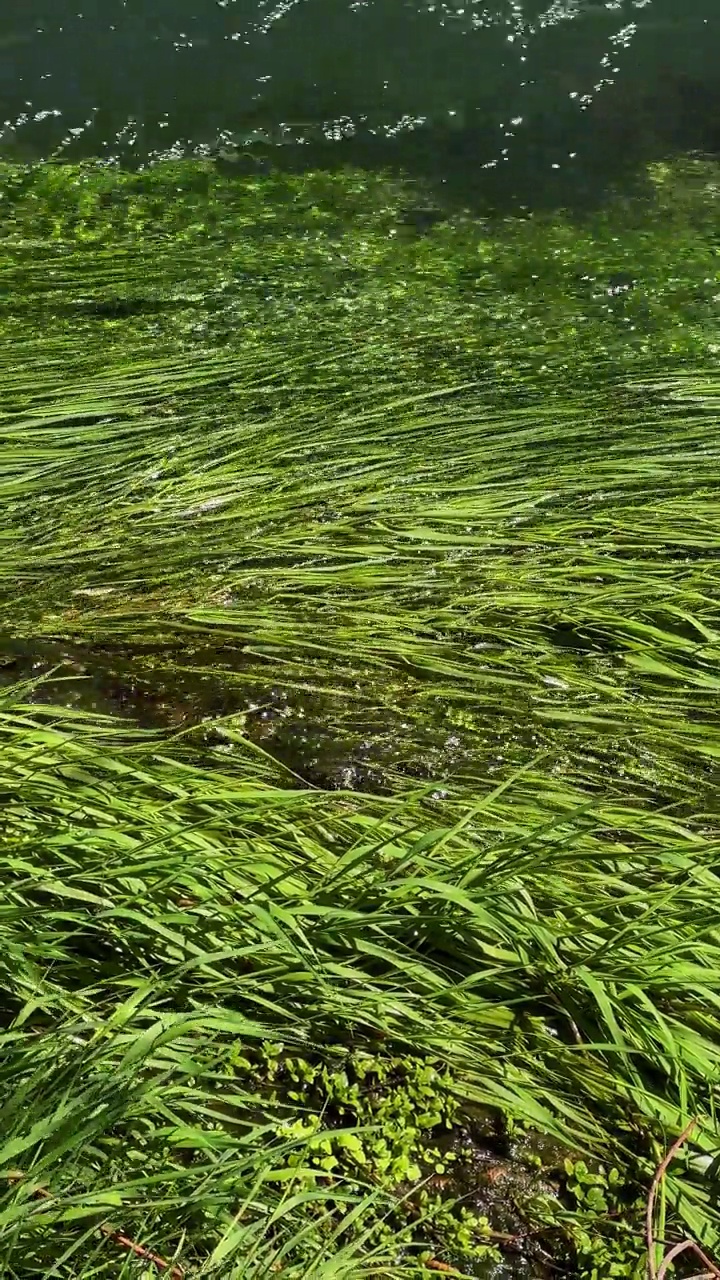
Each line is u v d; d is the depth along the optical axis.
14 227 8.53
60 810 3.50
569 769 4.18
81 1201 2.40
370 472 5.64
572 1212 2.85
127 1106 2.58
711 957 3.27
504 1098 3.02
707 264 8.49
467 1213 2.85
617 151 10.92
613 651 4.73
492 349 6.97
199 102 11.62
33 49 12.74
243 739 4.05
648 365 6.87
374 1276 2.62
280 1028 3.09
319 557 5.12
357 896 3.29
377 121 11.36
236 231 8.70
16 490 5.38
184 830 3.27
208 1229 2.56
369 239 8.68
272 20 13.77
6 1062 2.70
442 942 3.37
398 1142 2.98
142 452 5.70
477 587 4.95
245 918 3.17
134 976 3.13
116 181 9.58
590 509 5.48
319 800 3.64
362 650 4.63
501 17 13.92
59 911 3.11
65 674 4.61
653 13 14.06
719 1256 2.73
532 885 3.41
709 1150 2.91
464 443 5.89
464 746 4.31
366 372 6.59
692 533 5.25
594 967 3.22
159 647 4.77
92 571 5.02
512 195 9.94
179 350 6.70
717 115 11.71
